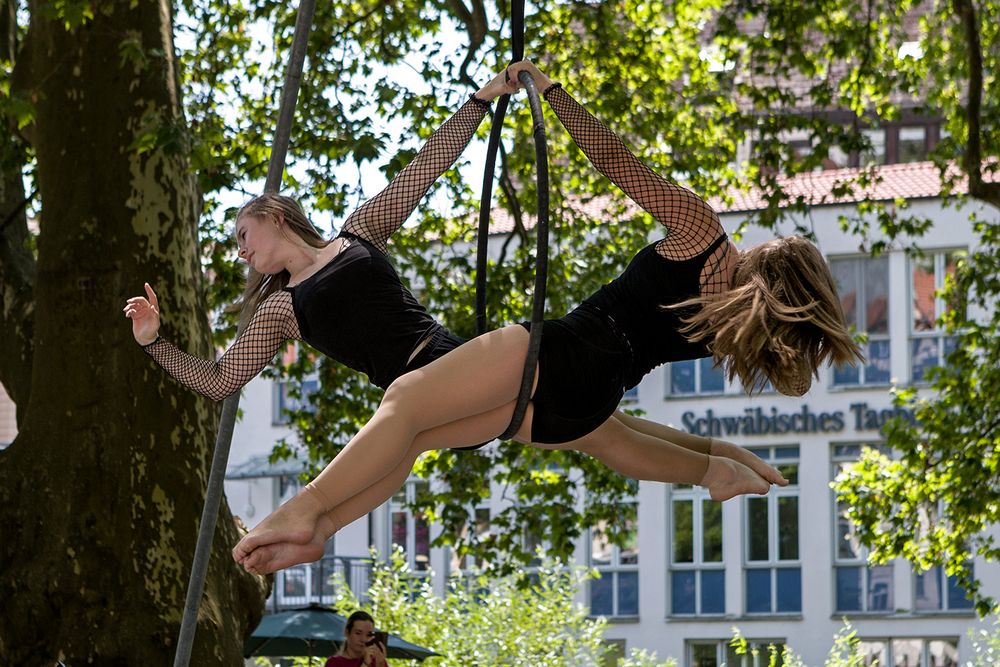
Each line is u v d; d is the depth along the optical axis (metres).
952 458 17.28
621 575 31.56
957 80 18.16
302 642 15.40
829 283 4.39
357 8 16.92
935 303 29.81
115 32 10.41
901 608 29.56
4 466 9.42
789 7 16.23
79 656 8.82
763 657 30.36
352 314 4.44
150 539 9.20
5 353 10.71
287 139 5.22
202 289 10.38
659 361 4.57
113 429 9.43
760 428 30.42
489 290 16.42
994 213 29.30
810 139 16.72
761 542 30.69
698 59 18.12
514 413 4.31
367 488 4.25
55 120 10.30
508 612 23.12
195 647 8.96
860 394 29.94
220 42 16.48
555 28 16.94
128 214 10.01
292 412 17.23
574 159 18.03
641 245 18.00
